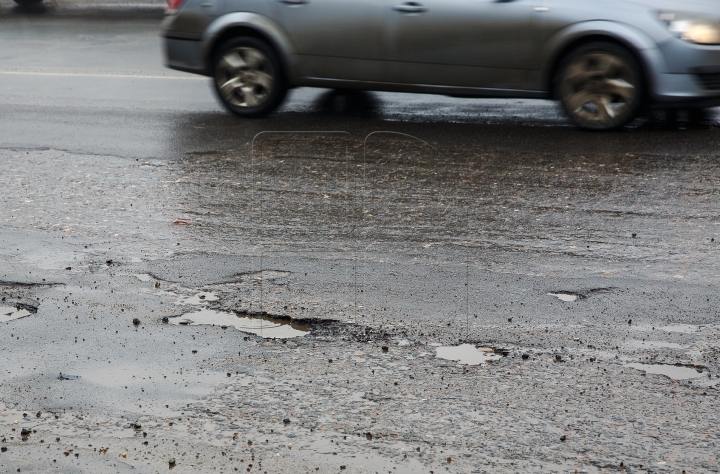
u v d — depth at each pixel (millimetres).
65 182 9781
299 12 12555
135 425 4859
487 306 6375
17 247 7746
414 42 12188
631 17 11383
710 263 7184
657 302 6422
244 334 6008
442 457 4516
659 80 11352
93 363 5605
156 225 8320
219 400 5125
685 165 10039
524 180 9625
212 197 9180
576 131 11852
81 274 7113
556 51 11695
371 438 4703
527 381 5301
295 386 5273
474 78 12156
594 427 4789
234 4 12867
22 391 5246
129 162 10586
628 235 7871
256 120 12906
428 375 5387
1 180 9867
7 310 6457
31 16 25375
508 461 4473
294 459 4516
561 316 6203
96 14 25594
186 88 15367
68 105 14016
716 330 5969
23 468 4441
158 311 6406
